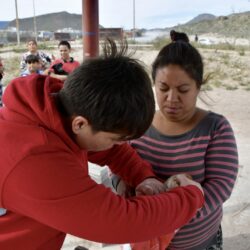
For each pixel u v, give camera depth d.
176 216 1.00
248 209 3.20
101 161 1.35
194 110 1.32
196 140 1.27
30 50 6.66
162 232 1.00
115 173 1.36
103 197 0.91
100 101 0.86
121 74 0.89
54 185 0.86
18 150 0.87
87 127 0.92
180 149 1.30
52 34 60.31
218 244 1.53
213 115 1.30
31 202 0.88
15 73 13.88
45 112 0.91
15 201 0.90
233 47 21.80
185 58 1.20
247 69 13.02
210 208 1.20
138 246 1.20
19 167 0.86
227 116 6.59
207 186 1.23
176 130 1.31
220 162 1.25
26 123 0.93
